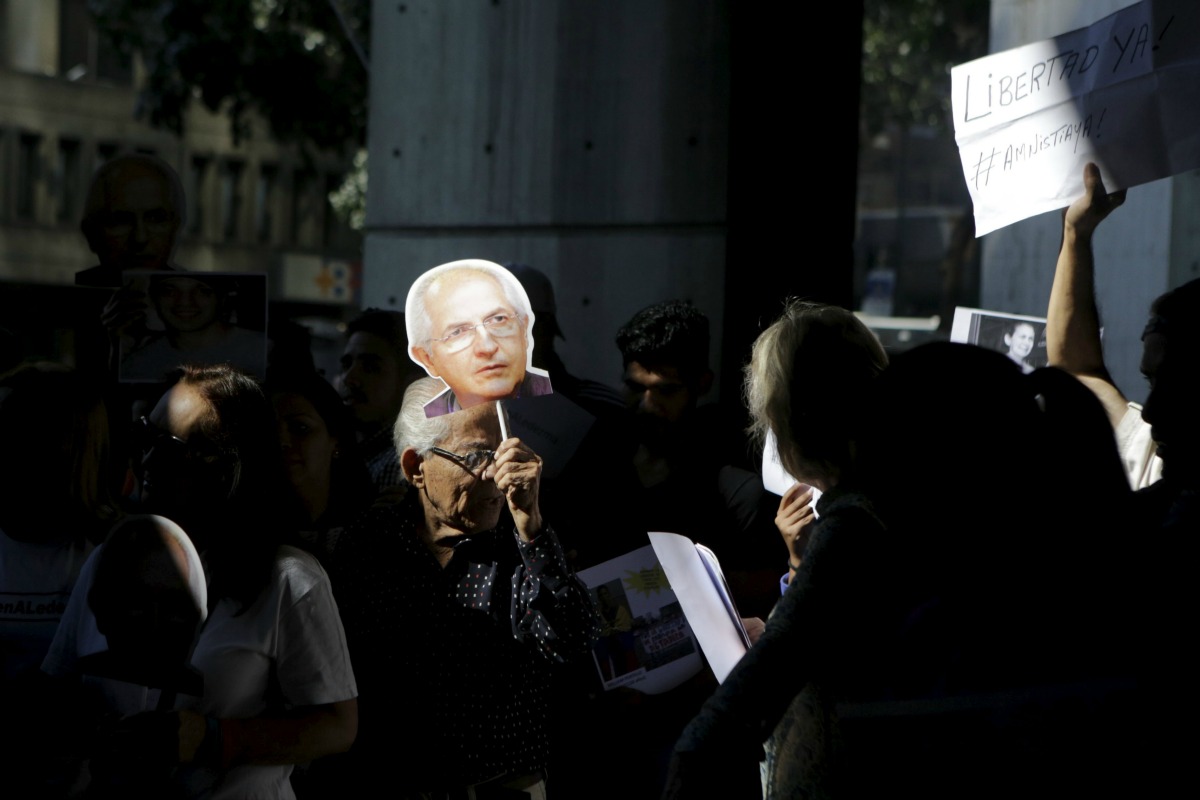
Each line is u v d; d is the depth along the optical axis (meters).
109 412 3.83
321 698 2.49
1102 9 8.35
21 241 31.44
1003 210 3.37
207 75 14.38
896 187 50.38
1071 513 2.03
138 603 2.33
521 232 5.88
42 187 31.80
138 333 3.90
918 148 50.06
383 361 4.58
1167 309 2.45
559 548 2.85
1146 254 8.48
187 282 3.91
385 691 2.79
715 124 5.49
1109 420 2.09
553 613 2.80
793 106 5.37
